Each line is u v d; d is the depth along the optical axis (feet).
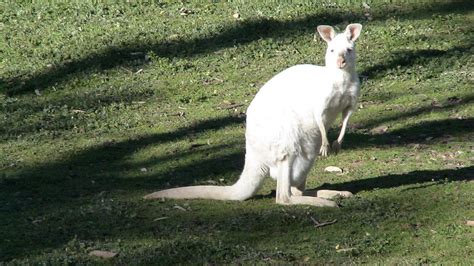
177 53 80.94
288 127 49.03
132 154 61.93
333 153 50.70
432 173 55.93
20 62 79.66
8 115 70.49
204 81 76.07
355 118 67.87
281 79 49.96
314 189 53.57
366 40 82.69
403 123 66.59
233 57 80.12
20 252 44.91
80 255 43.91
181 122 68.18
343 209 49.57
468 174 55.62
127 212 49.90
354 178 55.77
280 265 42.16
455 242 44.78
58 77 77.05
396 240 45.24
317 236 45.93
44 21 87.71
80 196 53.98
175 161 60.08
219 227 47.37
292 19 86.17
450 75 75.51
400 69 76.59
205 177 56.95
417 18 87.04
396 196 51.52
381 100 71.36
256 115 49.96
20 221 49.49
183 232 46.85
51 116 70.28
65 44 82.43
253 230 46.96
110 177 57.52
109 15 88.38
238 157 60.49
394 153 60.29
